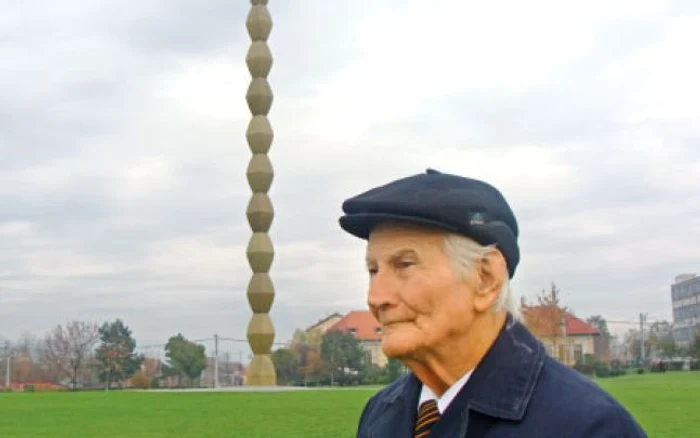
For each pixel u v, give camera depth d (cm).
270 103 4578
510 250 282
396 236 279
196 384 7825
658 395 2628
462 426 273
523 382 275
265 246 4547
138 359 7869
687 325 10612
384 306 280
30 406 2691
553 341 6019
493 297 280
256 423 2103
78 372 7562
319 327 8694
